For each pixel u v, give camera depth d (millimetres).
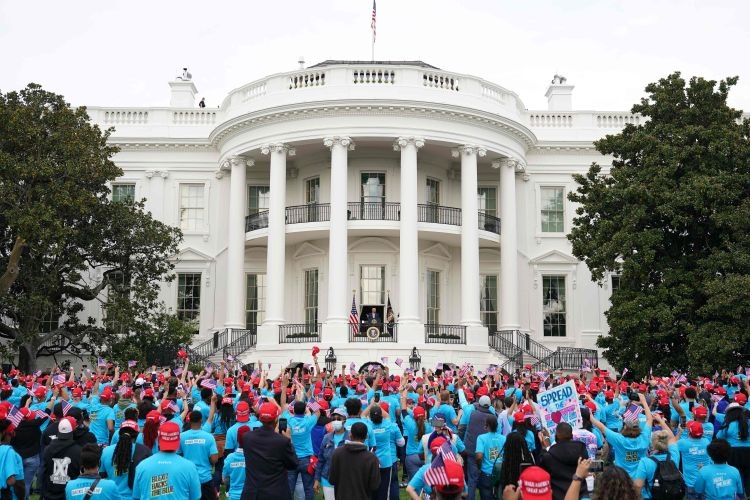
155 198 39375
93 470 8016
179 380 18609
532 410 12062
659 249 28062
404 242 33781
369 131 34406
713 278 26375
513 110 37969
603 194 29281
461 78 36188
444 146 35844
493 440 11102
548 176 39969
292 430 11812
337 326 32656
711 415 15086
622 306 26953
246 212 38656
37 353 32625
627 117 40406
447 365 29391
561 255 39062
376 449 11141
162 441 7859
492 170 39469
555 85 42344
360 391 15633
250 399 12852
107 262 33031
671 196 26734
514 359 33656
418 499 7949
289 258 38312
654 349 27625
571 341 38531
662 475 8914
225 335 35719
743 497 11602
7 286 28031
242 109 36656
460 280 38500
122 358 30266
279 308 34281
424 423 12734
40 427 13016
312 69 35625
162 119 40375
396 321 34406
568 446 8070
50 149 29234
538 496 6027
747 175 26656
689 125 28031
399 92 34719
